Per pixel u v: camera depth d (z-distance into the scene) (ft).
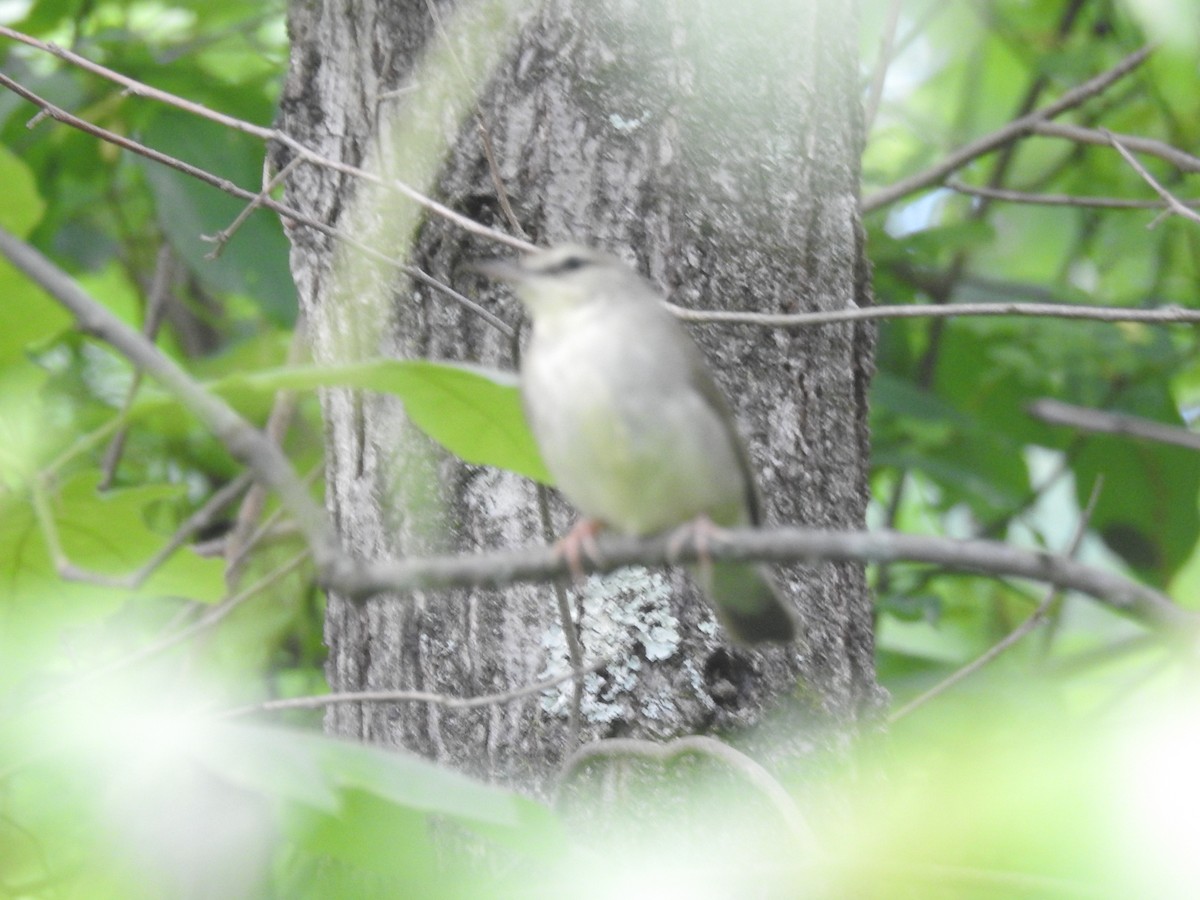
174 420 39.99
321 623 44.62
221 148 38.22
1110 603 14.57
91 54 39.45
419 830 16.07
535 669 24.75
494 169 24.59
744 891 19.12
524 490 25.50
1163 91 43.14
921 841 12.85
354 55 27.27
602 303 22.80
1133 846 11.61
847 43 27.58
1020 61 50.16
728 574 22.27
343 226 27.02
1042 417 40.98
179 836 17.08
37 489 17.61
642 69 25.67
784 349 25.79
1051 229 53.16
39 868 18.24
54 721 14.88
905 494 56.44
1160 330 46.03
